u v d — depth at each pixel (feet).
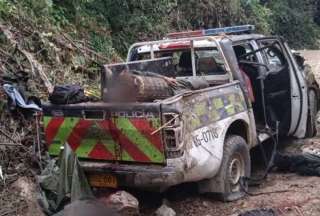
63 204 17.98
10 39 27.40
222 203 20.48
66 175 18.15
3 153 22.21
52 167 19.17
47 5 33.68
